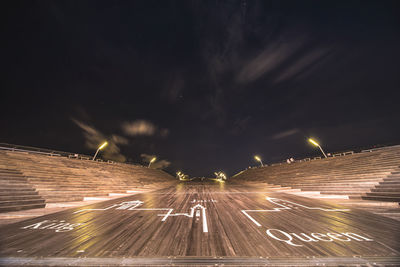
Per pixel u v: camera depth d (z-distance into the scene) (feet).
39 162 50.90
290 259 11.53
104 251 13.00
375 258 11.57
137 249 13.30
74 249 13.38
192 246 13.78
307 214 24.14
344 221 20.42
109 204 34.06
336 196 38.47
